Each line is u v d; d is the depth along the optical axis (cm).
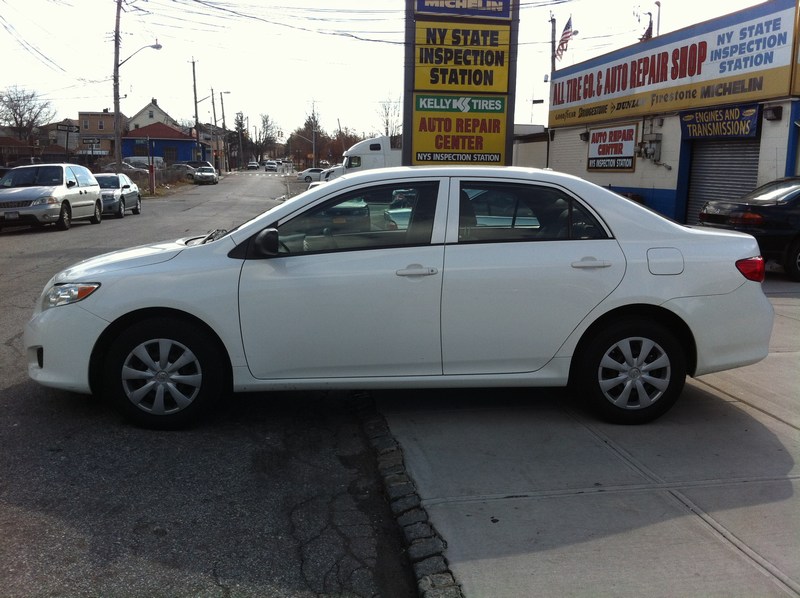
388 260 447
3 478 393
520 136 3034
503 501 368
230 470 411
